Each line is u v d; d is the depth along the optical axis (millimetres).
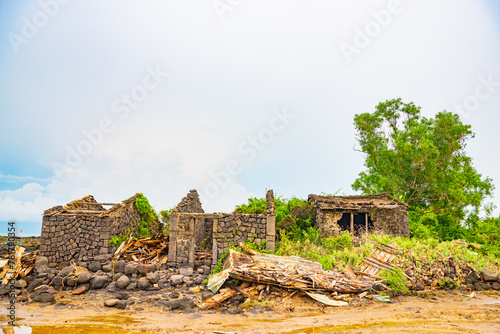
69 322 10898
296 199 27281
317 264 15945
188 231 18219
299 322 10797
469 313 11195
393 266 15750
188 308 12539
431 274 15680
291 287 13477
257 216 18094
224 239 17891
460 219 29062
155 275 15867
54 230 17375
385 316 11203
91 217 17641
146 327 10344
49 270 16297
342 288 13711
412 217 27750
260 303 12836
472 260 16688
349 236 22031
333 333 9539
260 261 15234
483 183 29375
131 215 20938
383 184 29781
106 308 12844
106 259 17109
